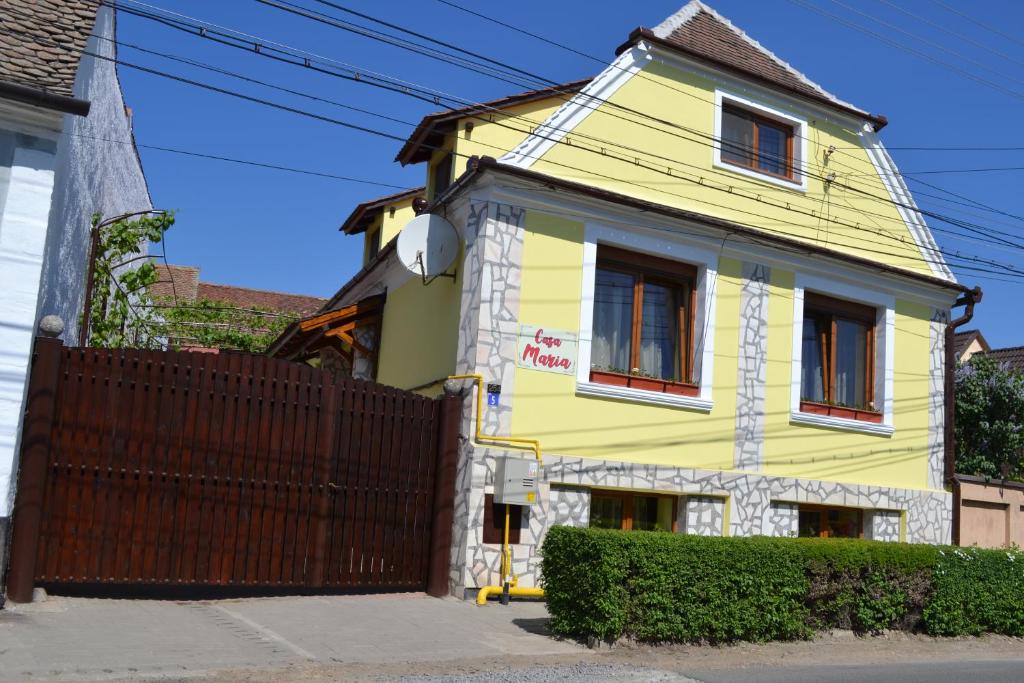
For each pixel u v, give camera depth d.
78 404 9.62
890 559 11.53
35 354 9.41
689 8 15.16
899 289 15.93
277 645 8.38
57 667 7.03
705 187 14.11
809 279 14.98
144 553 9.73
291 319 30.33
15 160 9.27
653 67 13.91
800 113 15.45
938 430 16.25
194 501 10.02
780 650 10.12
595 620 9.38
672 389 13.38
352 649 8.48
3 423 8.95
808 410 14.83
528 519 11.93
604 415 12.66
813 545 10.86
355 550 10.97
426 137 15.88
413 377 14.27
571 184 12.40
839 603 11.08
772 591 10.40
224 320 29.56
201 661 7.61
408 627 9.61
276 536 10.42
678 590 9.73
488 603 11.32
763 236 14.08
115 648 7.74
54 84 9.34
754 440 13.97
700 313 13.77
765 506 13.91
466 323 12.17
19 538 9.08
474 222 12.39
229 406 10.32
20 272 9.17
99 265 13.72
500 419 11.85
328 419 10.86
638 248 13.24
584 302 12.62
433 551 11.51
